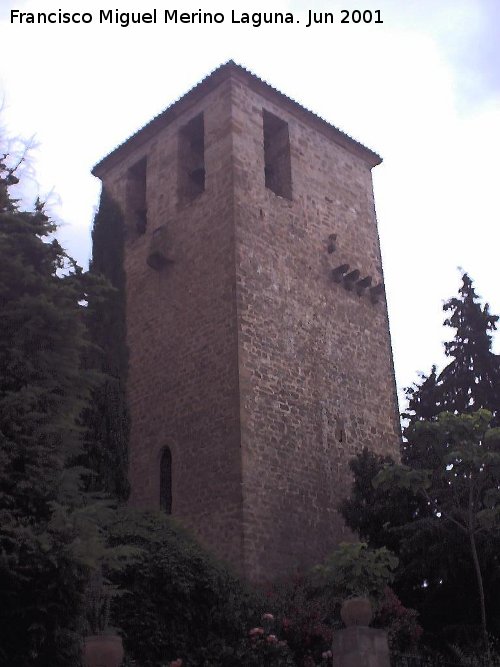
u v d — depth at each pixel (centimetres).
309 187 2425
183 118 2472
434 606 1756
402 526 1683
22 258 1134
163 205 2416
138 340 2294
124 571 1256
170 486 2020
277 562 1808
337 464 2084
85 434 1562
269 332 2064
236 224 2116
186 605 1285
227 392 1941
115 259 1931
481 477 1683
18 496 991
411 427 2034
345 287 2377
